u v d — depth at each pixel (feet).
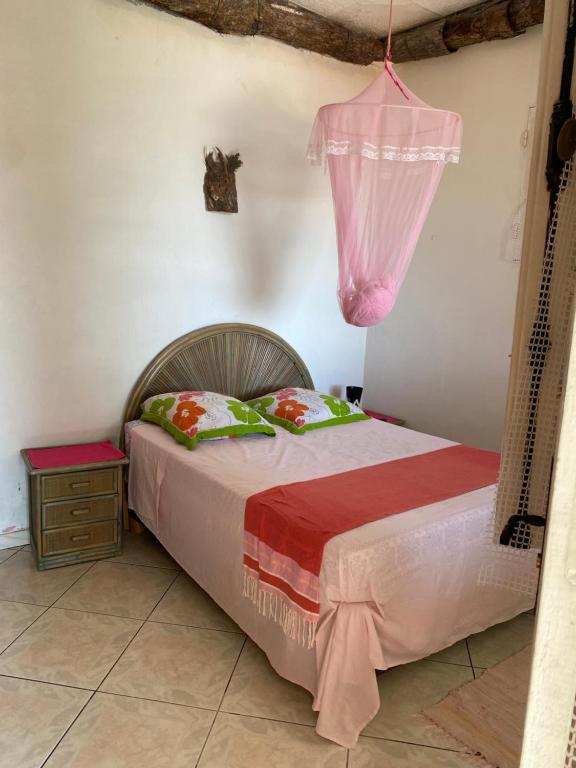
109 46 9.77
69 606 8.41
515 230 9.45
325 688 6.05
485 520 7.36
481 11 10.84
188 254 11.30
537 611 2.43
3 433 9.71
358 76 13.03
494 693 6.93
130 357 10.90
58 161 9.57
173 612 8.38
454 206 12.41
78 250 10.00
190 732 6.18
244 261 12.11
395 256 10.07
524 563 4.87
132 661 7.27
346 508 7.14
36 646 7.49
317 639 6.19
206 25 10.62
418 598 6.66
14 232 9.34
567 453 2.29
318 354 13.93
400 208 9.85
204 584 8.37
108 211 10.21
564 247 3.48
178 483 8.98
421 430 13.66
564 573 2.35
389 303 10.18
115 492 9.71
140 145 10.37
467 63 11.80
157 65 10.31
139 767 5.73
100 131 9.91
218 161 11.28
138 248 10.66
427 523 6.85
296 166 12.48
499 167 11.48
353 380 14.80
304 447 9.96
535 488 3.72
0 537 9.94
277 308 12.89
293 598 6.42
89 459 9.57
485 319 12.07
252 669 7.23
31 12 8.96
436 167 9.56
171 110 10.61
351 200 9.81
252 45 11.35
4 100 8.95
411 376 13.75
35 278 9.64
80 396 10.42
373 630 6.17
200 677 7.04
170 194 10.87
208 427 9.75
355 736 6.07
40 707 6.46
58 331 10.01
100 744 5.98
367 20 11.78
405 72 13.05
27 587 8.86
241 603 7.50
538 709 2.47
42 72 9.21
